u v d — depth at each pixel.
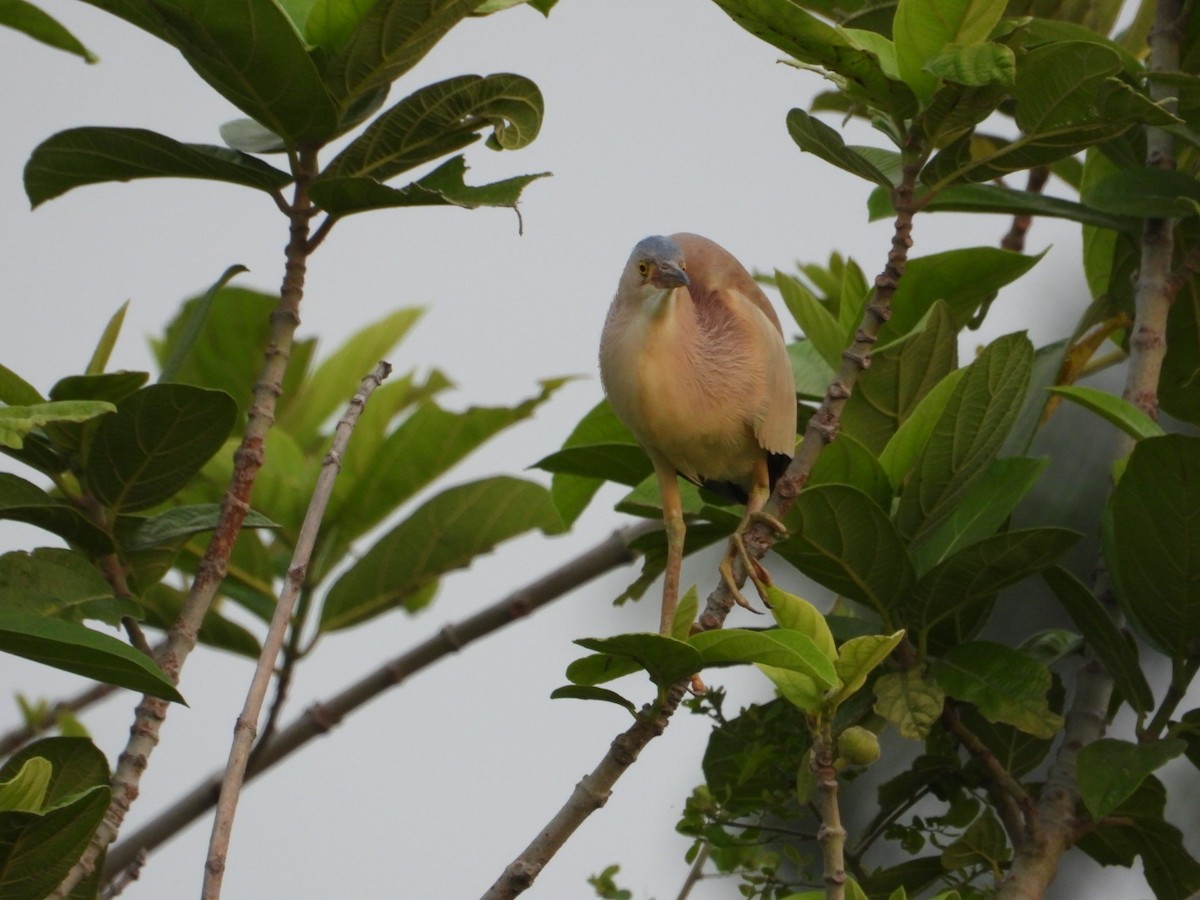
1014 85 5.54
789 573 9.02
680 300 7.41
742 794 6.84
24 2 7.55
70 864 4.90
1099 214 7.27
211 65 5.82
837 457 6.50
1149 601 6.25
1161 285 6.98
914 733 6.14
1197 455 5.78
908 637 6.70
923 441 6.60
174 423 5.91
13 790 4.79
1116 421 6.10
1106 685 6.76
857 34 5.61
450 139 6.16
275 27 5.62
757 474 7.73
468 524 7.95
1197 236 7.49
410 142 6.11
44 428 5.90
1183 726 6.38
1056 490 8.28
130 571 6.27
